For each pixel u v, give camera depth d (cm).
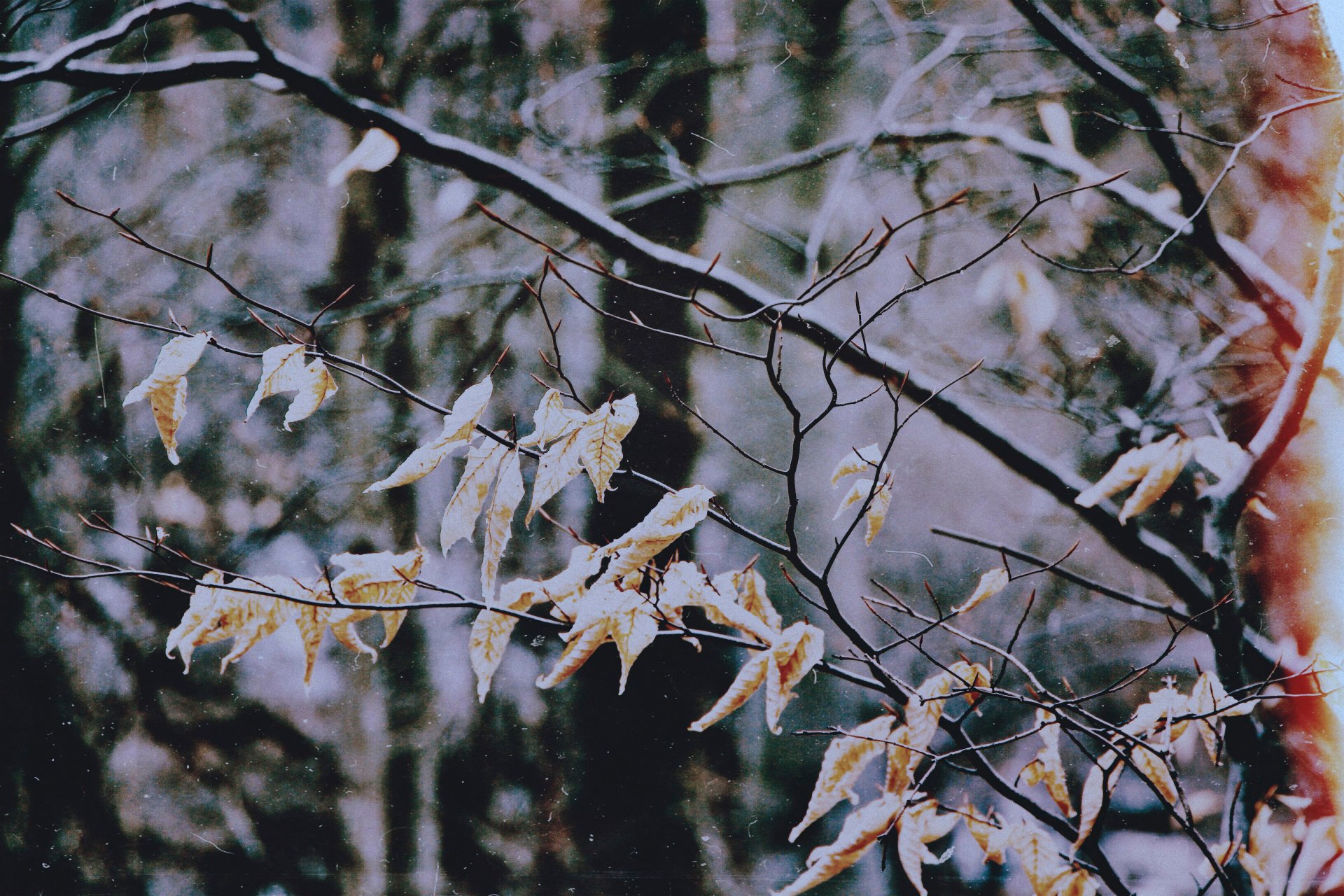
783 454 252
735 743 250
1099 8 253
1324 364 239
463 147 246
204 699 255
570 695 252
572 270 255
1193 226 238
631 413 214
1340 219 232
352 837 251
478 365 255
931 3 255
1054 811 244
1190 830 222
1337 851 230
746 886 246
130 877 252
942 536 250
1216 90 250
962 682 221
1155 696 223
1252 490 234
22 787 254
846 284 252
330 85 249
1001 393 249
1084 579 226
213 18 250
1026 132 252
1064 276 250
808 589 250
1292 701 235
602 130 256
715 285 240
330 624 217
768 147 255
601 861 248
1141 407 246
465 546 254
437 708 253
